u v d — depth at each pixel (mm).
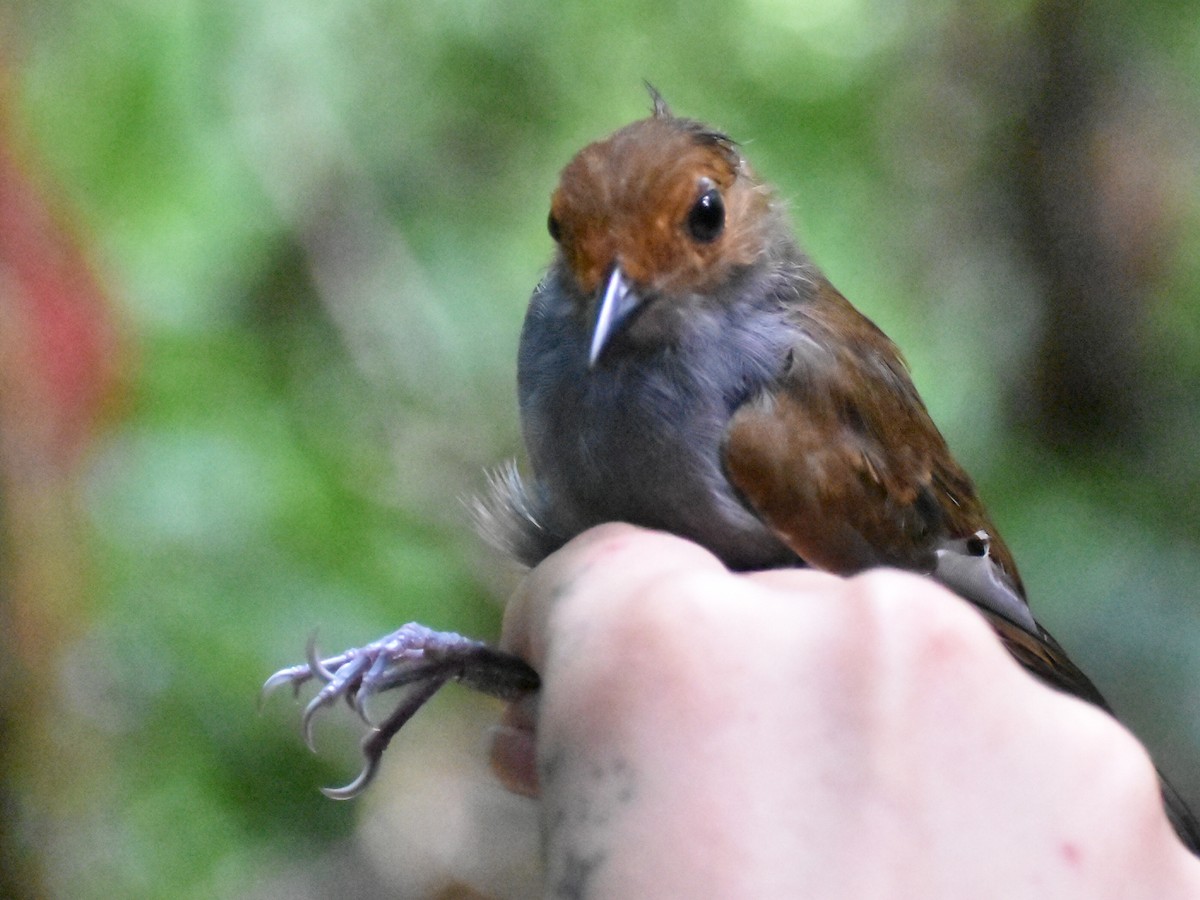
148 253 11797
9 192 9727
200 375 11891
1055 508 13805
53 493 9383
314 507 11352
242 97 12742
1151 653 12828
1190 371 14367
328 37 13547
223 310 12617
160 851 10398
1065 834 4027
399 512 12133
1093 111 13891
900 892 3830
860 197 15977
